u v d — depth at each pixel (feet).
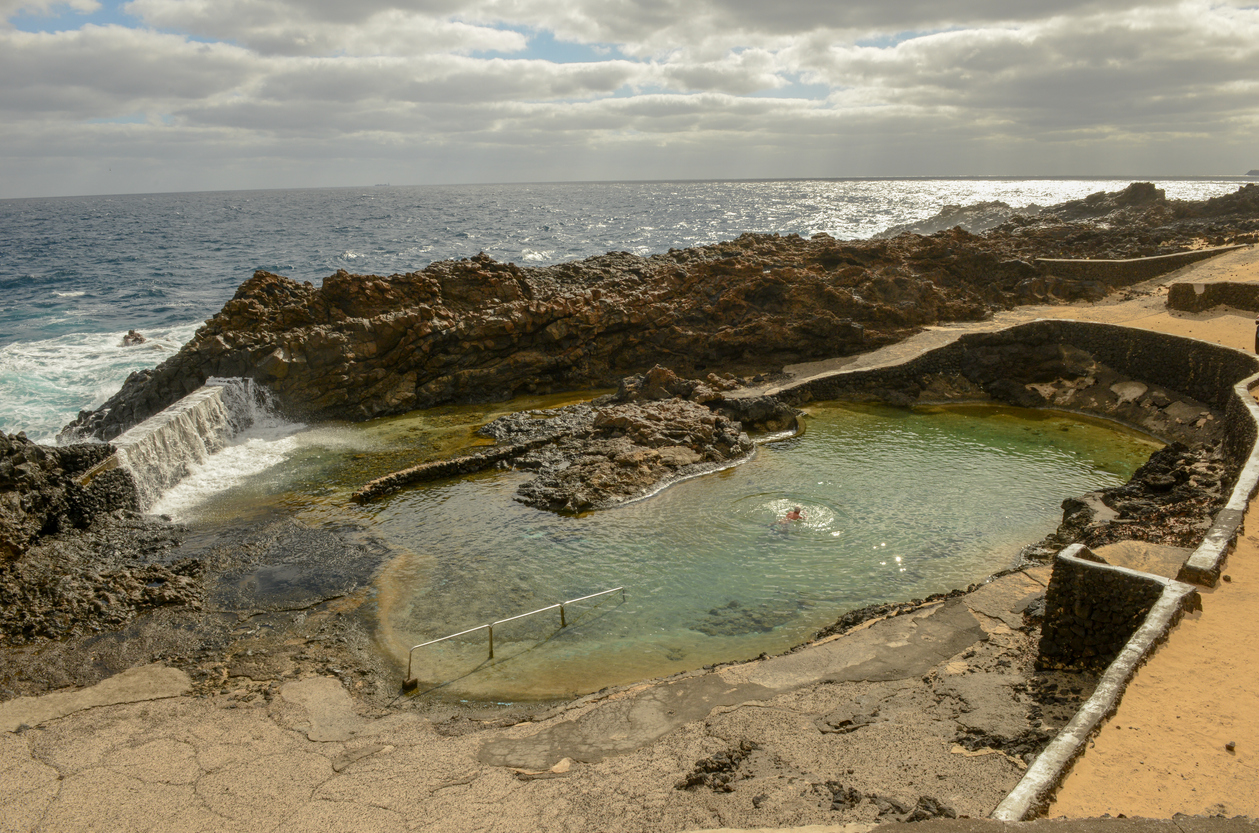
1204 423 106.32
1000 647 50.21
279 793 40.37
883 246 171.63
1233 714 33.14
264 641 60.29
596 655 58.29
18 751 45.06
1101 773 29.84
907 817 30.63
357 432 116.98
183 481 96.02
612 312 146.72
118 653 57.57
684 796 35.68
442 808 37.76
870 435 112.57
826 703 44.78
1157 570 51.49
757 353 143.13
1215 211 255.70
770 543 77.51
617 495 89.40
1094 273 167.02
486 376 135.74
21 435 77.36
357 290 134.72
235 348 120.67
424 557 75.61
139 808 39.37
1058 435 111.45
